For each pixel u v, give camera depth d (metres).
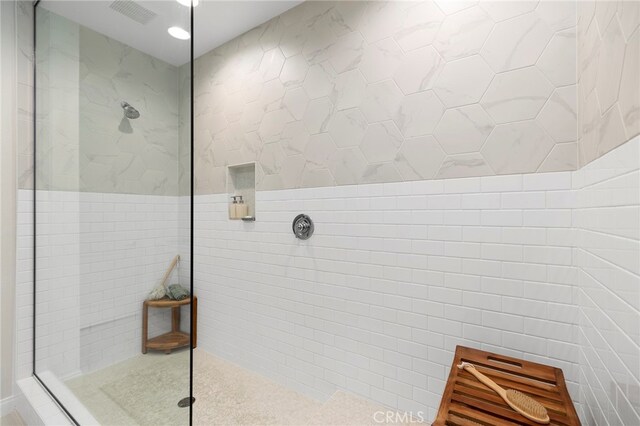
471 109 1.34
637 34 0.59
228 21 2.08
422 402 1.46
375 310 1.60
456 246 1.38
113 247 1.57
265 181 2.07
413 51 1.48
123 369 1.40
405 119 1.50
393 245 1.54
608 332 0.82
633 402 0.65
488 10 1.30
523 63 1.23
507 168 1.26
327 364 1.77
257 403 1.77
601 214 0.86
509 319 1.26
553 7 1.17
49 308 1.74
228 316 2.27
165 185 1.45
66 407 1.53
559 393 0.99
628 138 0.65
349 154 1.69
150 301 1.42
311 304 1.83
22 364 1.78
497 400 0.95
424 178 1.45
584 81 1.03
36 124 1.82
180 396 1.22
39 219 1.80
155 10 1.44
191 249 1.32
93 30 1.65
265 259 2.06
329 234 1.76
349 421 1.45
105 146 1.63
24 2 1.81
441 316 1.41
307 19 1.86
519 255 1.24
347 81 1.69
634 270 0.63
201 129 2.49
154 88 1.48
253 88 2.14
